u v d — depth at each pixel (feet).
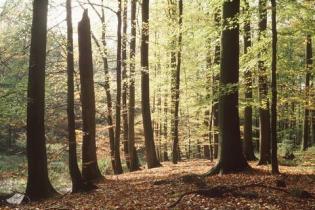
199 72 93.56
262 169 52.54
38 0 45.80
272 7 46.65
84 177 57.47
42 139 46.14
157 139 118.62
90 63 57.72
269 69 58.23
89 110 57.77
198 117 107.86
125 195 42.24
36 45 45.73
